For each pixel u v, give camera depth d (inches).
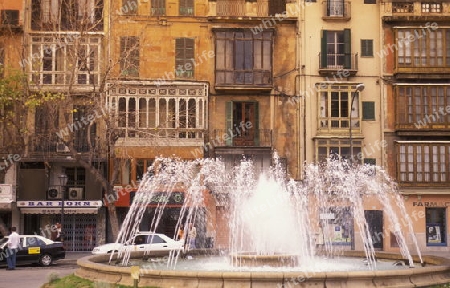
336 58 1734.7
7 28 1641.2
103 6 1696.6
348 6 1740.9
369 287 579.5
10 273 1077.1
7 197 1574.8
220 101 1722.4
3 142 1588.3
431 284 620.7
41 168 1644.9
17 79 1470.2
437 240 1700.3
